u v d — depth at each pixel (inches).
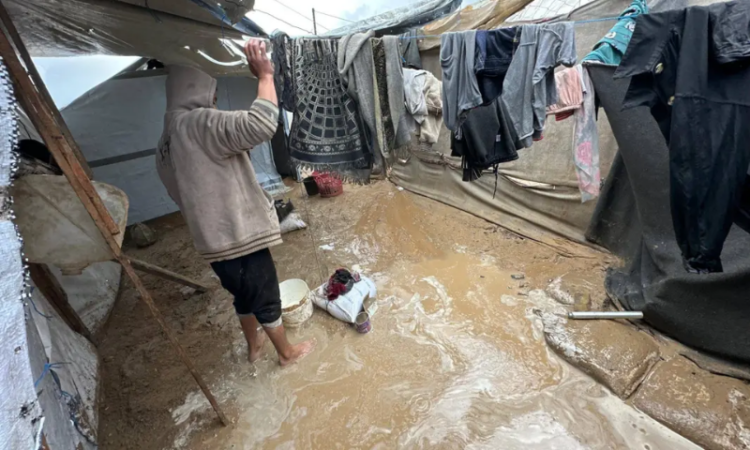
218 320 98.1
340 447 62.2
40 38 106.4
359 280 99.0
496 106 68.6
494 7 109.3
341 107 72.6
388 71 68.5
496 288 104.1
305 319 92.5
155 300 109.3
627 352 74.3
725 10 41.3
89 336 83.5
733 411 61.4
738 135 43.8
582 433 61.5
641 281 89.4
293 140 73.6
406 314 95.3
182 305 106.3
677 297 76.7
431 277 112.3
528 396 69.2
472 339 84.8
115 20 96.0
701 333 73.5
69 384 60.0
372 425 65.5
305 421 67.2
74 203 44.1
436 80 75.2
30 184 41.7
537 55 61.9
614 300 91.4
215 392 74.4
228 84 199.3
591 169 81.3
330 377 76.4
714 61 43.4
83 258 47.0
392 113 71.2
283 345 76.5
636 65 48.0
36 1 79.3
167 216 191.0
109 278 109.6
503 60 63.7
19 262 25.6
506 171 138.6
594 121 78.9
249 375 78.4
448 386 72.4
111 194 50.8
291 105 69.9
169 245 152.3
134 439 65.3
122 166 173.5
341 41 66.5
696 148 46.2
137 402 72.6
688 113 45.2
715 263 51.0
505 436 61.8
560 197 124.5
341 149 75.0
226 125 49.3
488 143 72.6
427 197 177.3
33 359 44.8
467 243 132.0
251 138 50.3
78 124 158.6
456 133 76.0
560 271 108.7
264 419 68.1
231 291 66.7
